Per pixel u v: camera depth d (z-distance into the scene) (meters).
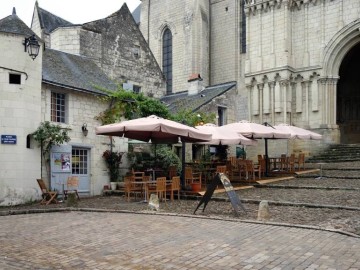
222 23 36.19
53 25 30.08
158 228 9.05
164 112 21.02
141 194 15.55
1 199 13.95
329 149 26.02
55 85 16.08
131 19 29.27
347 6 26.28
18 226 9.71
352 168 19.89
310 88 27.66
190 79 30.78
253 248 7.17
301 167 21.97
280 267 6.11
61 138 15.50
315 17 27.52
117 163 18.39
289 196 13.54
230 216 10.55
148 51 30.34
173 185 14.05
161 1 38.59
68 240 8.09
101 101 18.31
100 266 6.37
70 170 16.38
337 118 32.59
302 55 27.94
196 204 13.06
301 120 27.81
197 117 23.80
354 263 6.21
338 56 26.77
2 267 6.30
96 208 12.54
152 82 30.50
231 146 28.02
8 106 14.34
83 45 26.05
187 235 8.28
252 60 29.58
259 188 16.28
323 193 13.87
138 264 6.44
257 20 29.44
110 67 27.53
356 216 10.00
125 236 8.35
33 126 15.00
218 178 11.09
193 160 22.83
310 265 6.16
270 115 28.41
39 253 7.13
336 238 7.80
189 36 36.12
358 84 32.72
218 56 36.28
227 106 28.03
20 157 14.42
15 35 14.59
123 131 13.91
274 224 9.16
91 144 17.62
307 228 8.73
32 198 14.77
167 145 22.02
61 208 12.52
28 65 14.84
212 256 6.76
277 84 28.12
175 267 6.25
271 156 28.23
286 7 27.98
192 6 36.09
